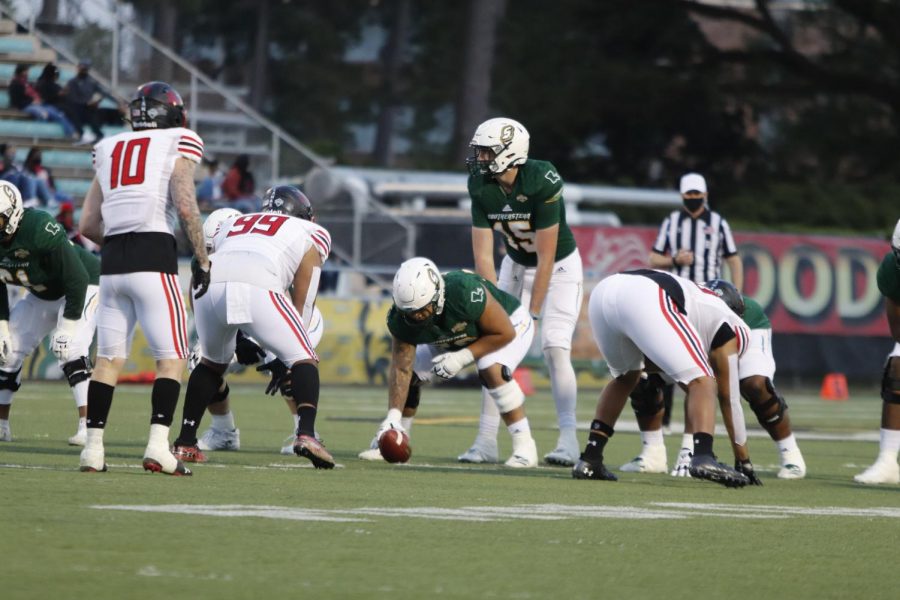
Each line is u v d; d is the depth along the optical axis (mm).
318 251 27078
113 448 31234
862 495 26125
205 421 43281
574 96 123625
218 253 26609
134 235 23781
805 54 128375
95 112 74938
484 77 123438
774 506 23281
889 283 28594
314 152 134375
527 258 32562
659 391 30516
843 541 18828
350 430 41719
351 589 14008
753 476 27859
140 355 66500
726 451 38531
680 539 18391
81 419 31719
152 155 23797
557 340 32188
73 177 74000
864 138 126812
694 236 45969
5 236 27203
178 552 15672
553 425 48000
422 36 160375
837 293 80688
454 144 126688
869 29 128500
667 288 25922
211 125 75562
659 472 30766
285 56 160625
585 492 24500
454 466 30047
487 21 123250
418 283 27094
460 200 99000
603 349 27000
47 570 14328
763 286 79125
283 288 26625
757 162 131375
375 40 177000
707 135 128125
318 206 76938
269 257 26312
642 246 75938
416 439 39219
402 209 94562
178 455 28031
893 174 130625
